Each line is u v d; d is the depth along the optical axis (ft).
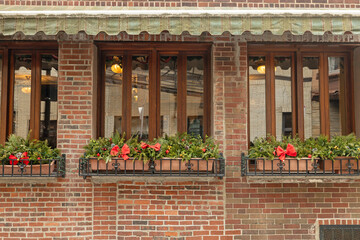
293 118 19.27
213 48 18.51
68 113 18.13
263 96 19.29
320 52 19.34
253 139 19.16
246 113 18.37
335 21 15.02
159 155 16.97
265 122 19.22
